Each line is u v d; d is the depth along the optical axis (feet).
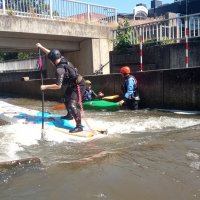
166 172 13.92
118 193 11.93
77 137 21.81
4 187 12.69
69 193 12.01
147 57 51.70
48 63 74.43
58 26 59.26
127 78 37.65
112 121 29.14
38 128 23.57
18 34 56.39
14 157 17.35
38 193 12.08
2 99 58.13
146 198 11.48
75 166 15.01
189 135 21.21
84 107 38.22
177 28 51.57
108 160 15.84
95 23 67.05
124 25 63.31
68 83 23.06
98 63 65.77
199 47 45.34
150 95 37.68
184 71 34.47
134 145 18.94
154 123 27.73
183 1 65.46
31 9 57.52
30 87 60.39
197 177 13.28
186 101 34.60
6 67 102.68
